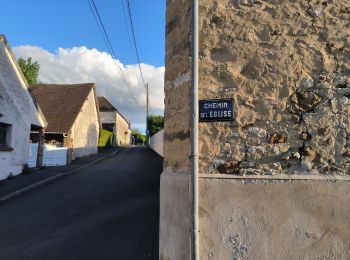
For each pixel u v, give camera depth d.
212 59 4.77
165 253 5.09
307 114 4.37
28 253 6.54
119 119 53.53
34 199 11.71
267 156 4.42
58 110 28.45
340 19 4.44
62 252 6.53
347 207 4.08
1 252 6.63
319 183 4.18
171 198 5.02
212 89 4.71
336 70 4.36
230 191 4.42
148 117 50.88
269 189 4.30
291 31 4.54
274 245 4.21
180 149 4.98
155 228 7.70
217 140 4.60
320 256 4.08
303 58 4.46
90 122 32.81
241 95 4.60
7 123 15.86
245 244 4.30
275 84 4.50
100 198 11.58
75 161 25.97
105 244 6.87
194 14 4.78
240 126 4.55
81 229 7.97
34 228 8.20
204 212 4.48
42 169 19.52
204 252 4.43
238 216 4.36
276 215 4.24
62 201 11.28
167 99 5.57
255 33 4.65
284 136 4.41
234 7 4.77
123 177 16.48
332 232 4.08
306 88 4.41
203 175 4.56
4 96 15.59
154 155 29.48
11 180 15.21
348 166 4.18
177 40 5.32
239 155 4.51
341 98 4.31
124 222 8.35
